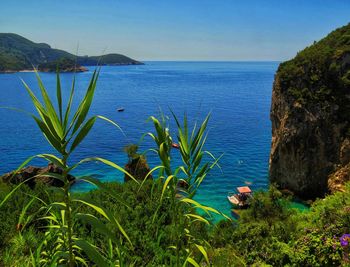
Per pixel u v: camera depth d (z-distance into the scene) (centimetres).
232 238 1703
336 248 1157
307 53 5838
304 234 1394
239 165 5944
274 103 5822
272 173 5325
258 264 1355
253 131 9000
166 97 17600
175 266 523
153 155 6488
